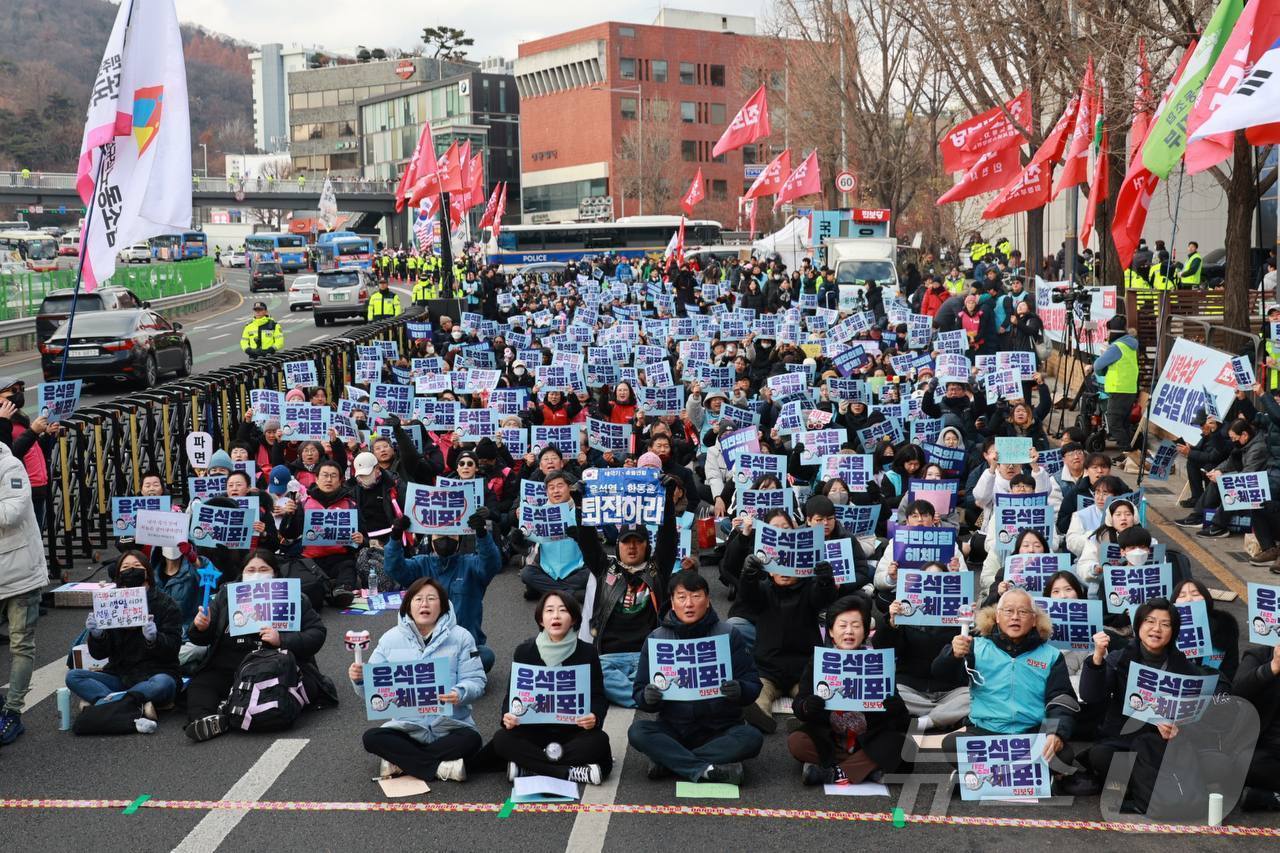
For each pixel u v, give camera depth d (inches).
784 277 1642.5
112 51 542.6
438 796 332.2
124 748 371.2
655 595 402.3
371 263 3988.7
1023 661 336.2
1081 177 952.9
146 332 1245.7
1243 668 319.3
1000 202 1054.4
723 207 4456.2
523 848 299.1
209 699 386.6
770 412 759.1
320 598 503.8
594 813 318.7
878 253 1728.6
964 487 639.1
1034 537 433.4
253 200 4616.1
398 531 424.2
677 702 340.2
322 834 308.3
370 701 337.4
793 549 382.6
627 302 1756.9
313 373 810.2
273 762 357.4
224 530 451.5
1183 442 635.5
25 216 5940.0
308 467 593.0
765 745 368.2
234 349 1669.5
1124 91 912.9
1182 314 1015.6
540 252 3125.0
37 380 1310.3
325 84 6678.2
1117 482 478.9
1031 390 743.1
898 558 434.3
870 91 2095.2
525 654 342.3
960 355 721.6
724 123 4564.5
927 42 1685.5
